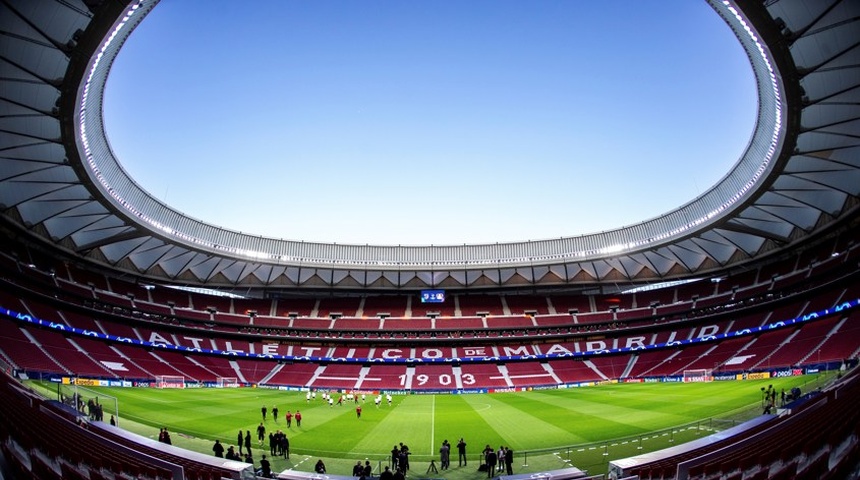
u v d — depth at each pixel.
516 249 78.19
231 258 71.00
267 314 80.00
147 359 60.56
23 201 48.16
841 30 31.14
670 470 15.54
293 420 36.84
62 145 40.62
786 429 17.17
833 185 49.03
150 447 20.16
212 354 69.00
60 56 32.31
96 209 53.34
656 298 78.44
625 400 45.09
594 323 76.88
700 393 45.16
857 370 31.25
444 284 83.25
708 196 59.09
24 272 56.31
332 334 77.38
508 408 44.00
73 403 30.25
